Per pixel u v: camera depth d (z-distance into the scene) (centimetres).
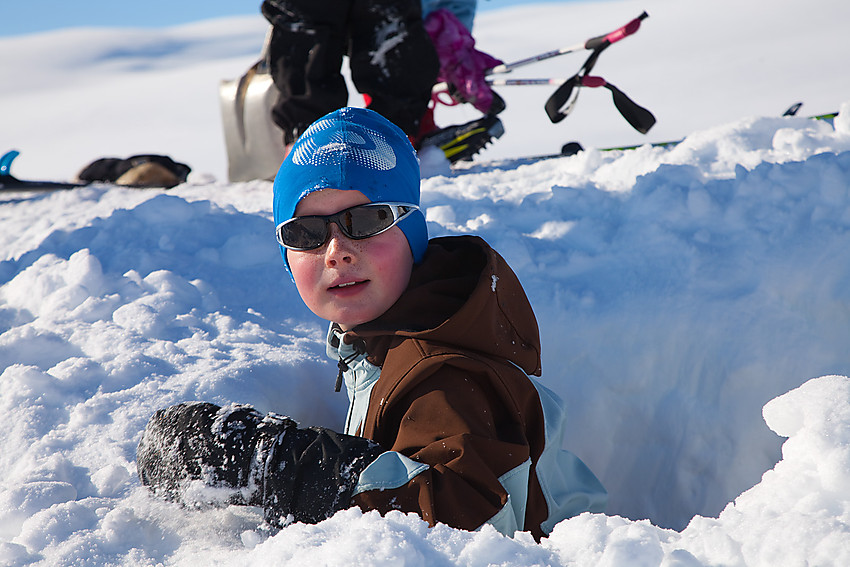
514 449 134
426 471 127
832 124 326
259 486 134
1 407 183
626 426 223
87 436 172
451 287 153
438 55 412
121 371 197
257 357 211
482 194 319
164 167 520
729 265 233
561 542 111
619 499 219
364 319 151
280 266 271
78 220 354
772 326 215
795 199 246
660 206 263
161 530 137
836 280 216
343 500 128
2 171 515
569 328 233
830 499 108
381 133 157
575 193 289
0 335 215
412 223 156
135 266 267
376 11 389
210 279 261
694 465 209
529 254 257
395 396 139
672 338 223
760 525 103
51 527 134
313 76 394
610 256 253
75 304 245
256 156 458
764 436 203
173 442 142
